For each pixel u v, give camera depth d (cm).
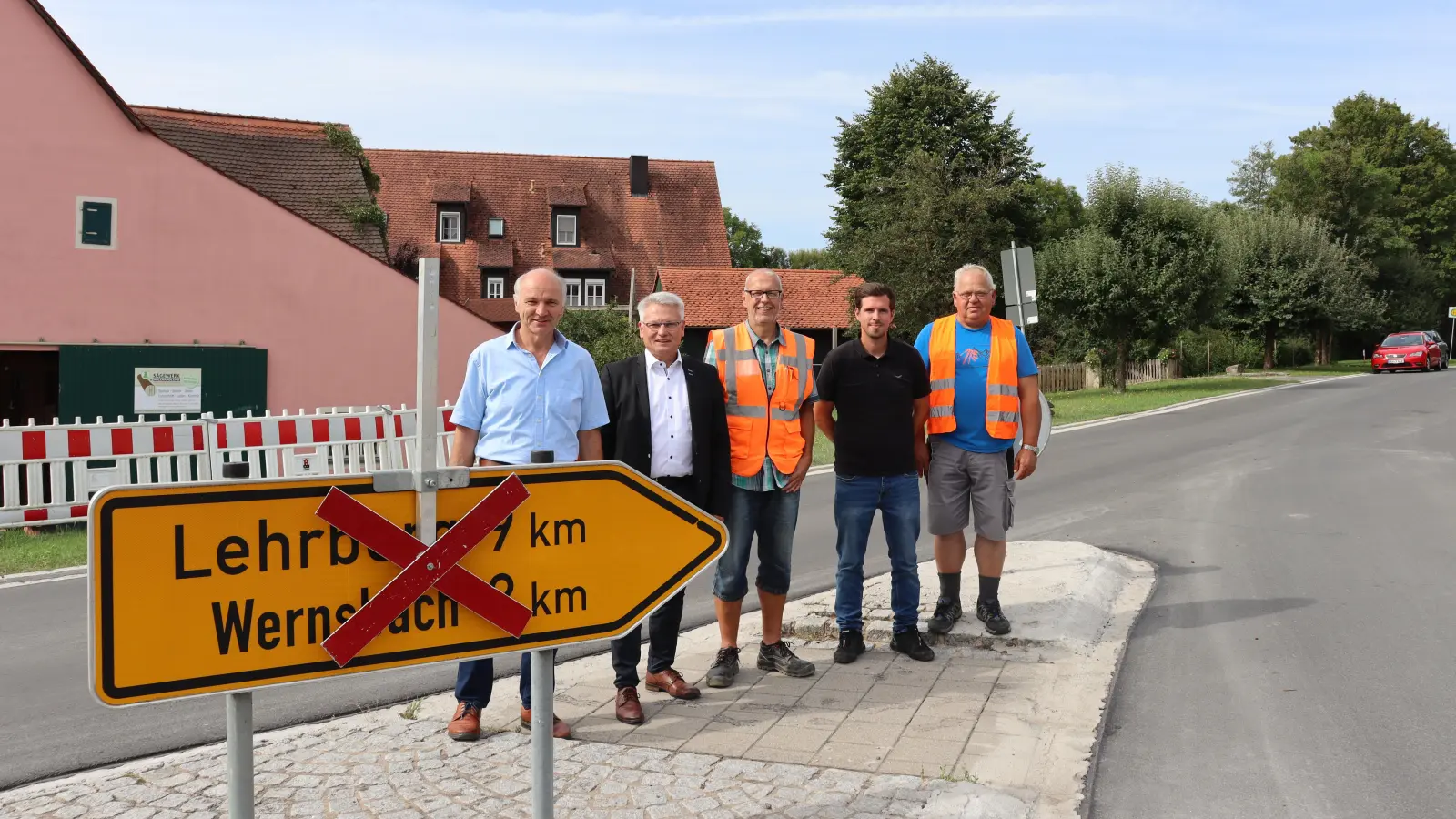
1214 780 419
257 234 1575
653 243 4503
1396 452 1547
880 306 552
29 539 1051
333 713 506
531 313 442
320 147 2353
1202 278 3152
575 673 557
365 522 276
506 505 299
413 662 288
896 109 4178
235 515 259
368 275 1655
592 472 316
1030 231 4244
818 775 408
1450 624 635
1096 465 1481
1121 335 3244
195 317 1530
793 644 600
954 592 601
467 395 448
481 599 296
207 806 391
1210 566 812
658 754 432
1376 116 6381
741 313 4044
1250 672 550
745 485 523
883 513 564
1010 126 4150
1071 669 545
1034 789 399
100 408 1461
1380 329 5697
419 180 4388
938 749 437
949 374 586
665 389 501
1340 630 627
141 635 247
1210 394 3028
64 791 410
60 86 1417
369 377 1667
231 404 1552
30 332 1416
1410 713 489
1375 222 5559
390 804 387
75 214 1436
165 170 1500
